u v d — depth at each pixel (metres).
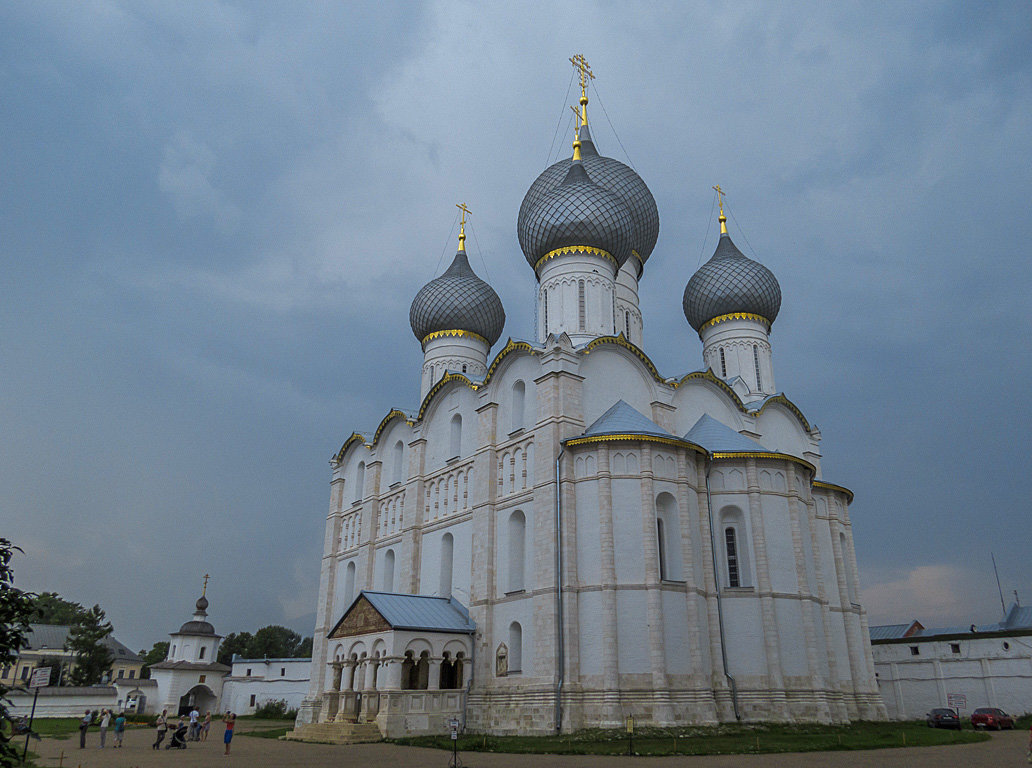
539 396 37.28
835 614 40.06
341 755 26.69
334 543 54.91
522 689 33.16
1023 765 20.36
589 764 22.11
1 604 12.00
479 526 38.94
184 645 73.81
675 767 20.89
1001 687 44.56
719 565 35.66
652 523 33.28
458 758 24.50
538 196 52.12
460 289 56.75
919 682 47.69
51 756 27.42
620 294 50.88
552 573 33.53
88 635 80.25
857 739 27.48
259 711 65.50
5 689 11.66
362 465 55.12
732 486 36.88
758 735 28.89
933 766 20.23
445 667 38.91
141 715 60.47
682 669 32.06
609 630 31.64
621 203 47.56
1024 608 59.56
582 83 59.38
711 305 53.22
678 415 42.25
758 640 34.03
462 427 43.91
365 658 36.41
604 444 34.28
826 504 42.38
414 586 44.00
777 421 47.44
